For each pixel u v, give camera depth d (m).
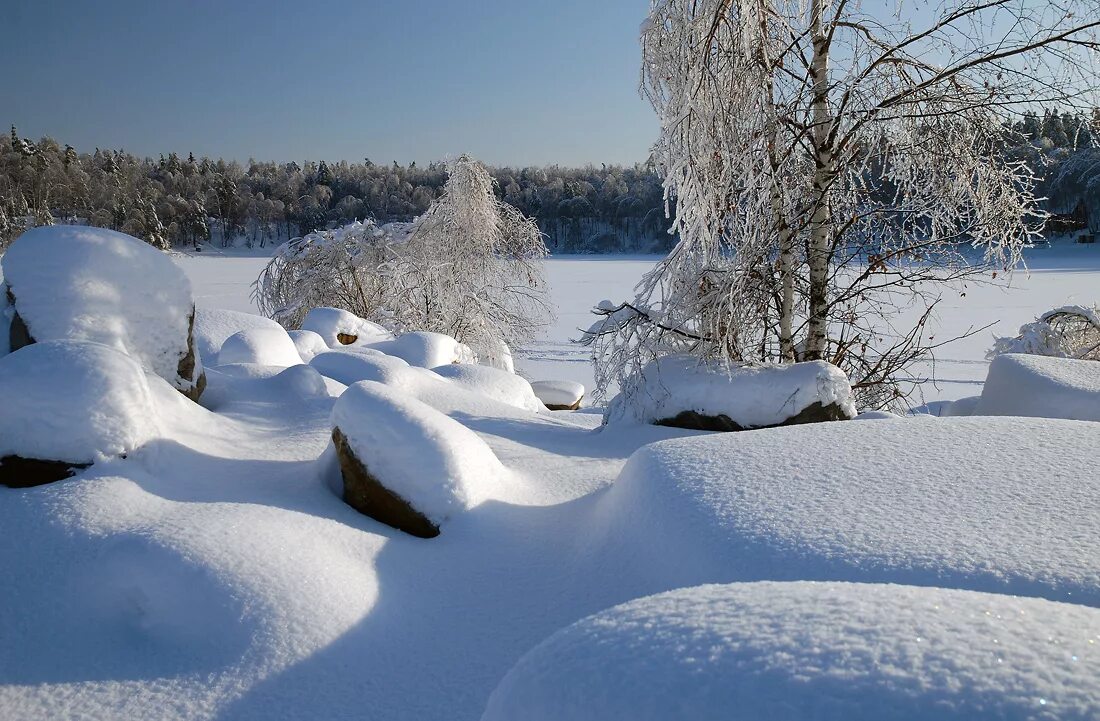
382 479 3.54
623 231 77.56
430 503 3.50
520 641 2.74
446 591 3.05
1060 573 2.21
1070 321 9.60
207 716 2.27
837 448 3.53
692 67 6.29
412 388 6.66
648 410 6.41
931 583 2.26
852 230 7.34
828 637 1.42
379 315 14.72
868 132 6.73
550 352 19.55
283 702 2.34
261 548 2.85
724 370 6.28
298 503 3.52
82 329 4.46
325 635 2.59
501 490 3.81
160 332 4.84
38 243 4.61
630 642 1.54
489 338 14.45
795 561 2.49
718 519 2.85
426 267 14.44
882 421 3.98
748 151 6.39
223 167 107.62
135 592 2.65
